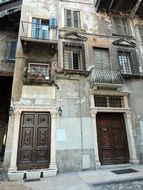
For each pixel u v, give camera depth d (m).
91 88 8.70
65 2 10.96
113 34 10.61
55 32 9.41
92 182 5.37
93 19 10.80
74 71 8.66
